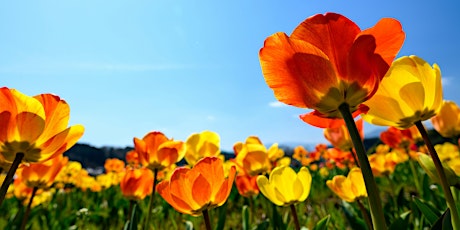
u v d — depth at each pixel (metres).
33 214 0.67
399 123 0.20
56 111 0.20
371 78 0.15
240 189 0.53
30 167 0.41
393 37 0.14
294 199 0.30
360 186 0.33
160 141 0.45
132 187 0.47
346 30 0.15
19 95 0.18
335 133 0.48
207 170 0.24
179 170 0.24
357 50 0.14
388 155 0.56
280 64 0.15
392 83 0.19
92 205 1.10
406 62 0.20
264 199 0.49
